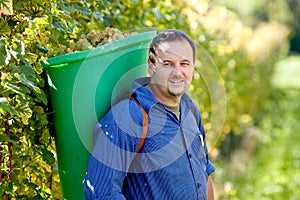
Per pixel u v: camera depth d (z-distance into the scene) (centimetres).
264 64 1403
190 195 335
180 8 678
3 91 322
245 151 1299
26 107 320
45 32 366
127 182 330
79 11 407
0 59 308
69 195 346
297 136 1355
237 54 1009
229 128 1005
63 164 344
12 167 348
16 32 348
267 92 1475
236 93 1019
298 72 2717
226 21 949
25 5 354
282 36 1836
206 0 764
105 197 316
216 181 887
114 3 530
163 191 329
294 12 2433
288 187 1059
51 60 334
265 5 2183
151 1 597
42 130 347
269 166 1187
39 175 372
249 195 1024
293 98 1717
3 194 348
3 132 343
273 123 1506
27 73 323
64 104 336
